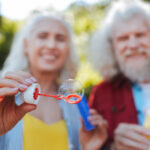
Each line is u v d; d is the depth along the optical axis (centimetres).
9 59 87
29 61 83
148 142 71
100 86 95
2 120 51
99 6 206
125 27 87
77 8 207
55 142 70
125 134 75
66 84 67
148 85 90
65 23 86
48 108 77
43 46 79
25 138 65
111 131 86
